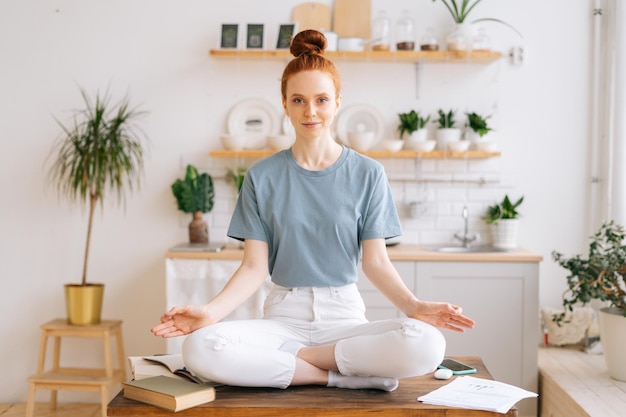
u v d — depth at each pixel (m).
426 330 2.21
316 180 2.47
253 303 3.94
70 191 4.47
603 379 3.68
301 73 2.38
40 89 4.46
